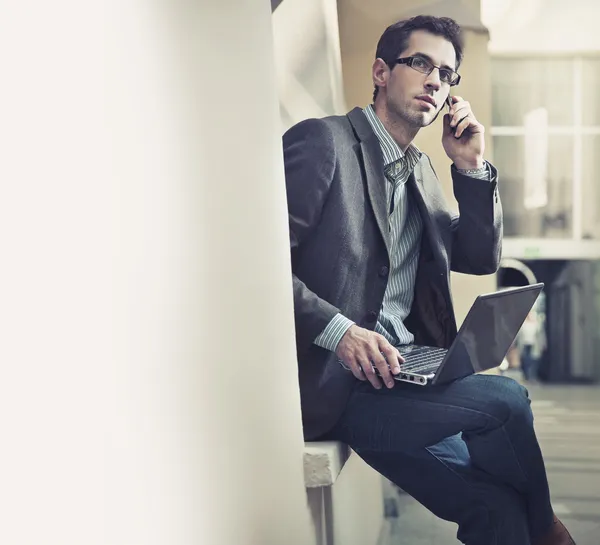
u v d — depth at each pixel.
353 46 2.69
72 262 0.66
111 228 0.75
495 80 3.50
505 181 3.66
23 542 0.57
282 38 2.42
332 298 1.80
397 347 1.95
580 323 4.38
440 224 2.01
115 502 0.74
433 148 2.57
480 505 1.70
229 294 1.24
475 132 1.98
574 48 3.38
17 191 0.57
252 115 1.45
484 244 2.00
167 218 0.94
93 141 0.72
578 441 3.38
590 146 3.55
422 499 1.79
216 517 1.11
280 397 1.58
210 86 1.17
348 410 1.80
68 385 0.65
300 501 1.72
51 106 0.63
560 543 1.71
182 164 1.01
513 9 3.34
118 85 0.79
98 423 0.71
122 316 0.78
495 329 1.65
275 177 1.62
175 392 0.95
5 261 0.55
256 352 1.40
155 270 0.89
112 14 0.78
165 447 0.90
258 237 1.45
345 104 2.72
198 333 1.06
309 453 1.75
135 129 0.83
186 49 1.05
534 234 3.73
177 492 0.94
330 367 1.82
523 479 1.65
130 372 0.79
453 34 2.00
